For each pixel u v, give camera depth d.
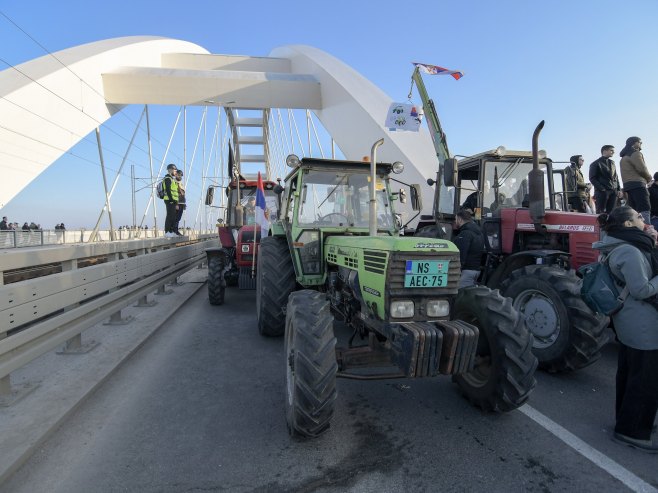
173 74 28.44
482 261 5.57
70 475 2.39
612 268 2.79
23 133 20.89
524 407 3.28
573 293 3.72
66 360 4.05
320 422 2.60
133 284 5.73
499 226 5.38
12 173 20.22
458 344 2.54
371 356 3.03
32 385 3.38
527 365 2.81
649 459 2.57
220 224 9.38
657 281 2.61
